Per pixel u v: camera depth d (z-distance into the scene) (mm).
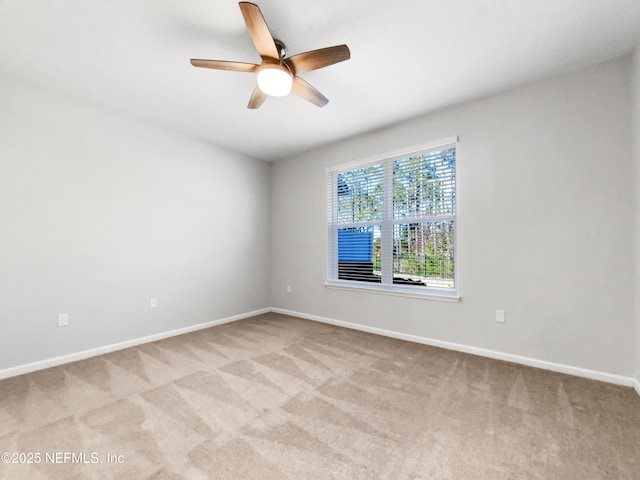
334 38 1963
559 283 2389
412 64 2236
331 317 3949
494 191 2678
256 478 1307
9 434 1605
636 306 2066
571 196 2340
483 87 2555
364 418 1767
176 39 1967
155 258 3305
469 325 2820
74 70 2303
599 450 1475
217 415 1796
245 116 3119
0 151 2344
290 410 1854
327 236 4016
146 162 3236
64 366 2549
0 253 2344
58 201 2629
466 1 1652
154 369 2477
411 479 1301
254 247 4465
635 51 2049
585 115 2285
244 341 3207
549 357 2428
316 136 3682
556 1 1648
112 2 1648
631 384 2117
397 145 3309
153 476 1313
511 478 1304
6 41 1955
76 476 1311
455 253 2920
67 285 2672
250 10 1462
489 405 1899
